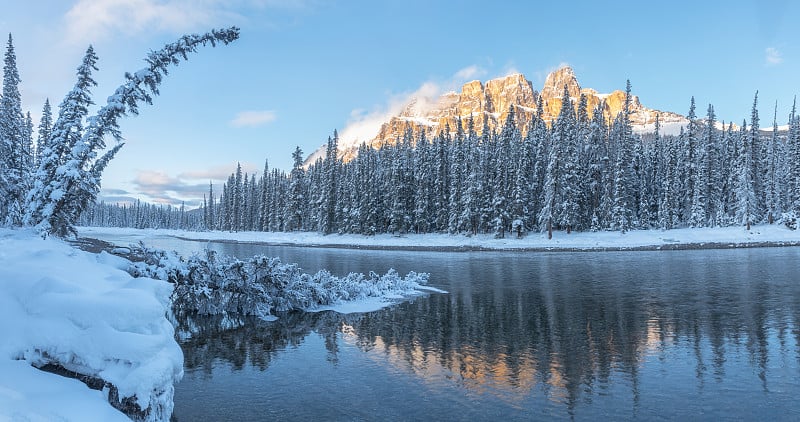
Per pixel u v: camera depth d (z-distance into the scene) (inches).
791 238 2239.2
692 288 939.3
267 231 4202.8
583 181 2576.3
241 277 752.3
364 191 3105.3
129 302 281.0
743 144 2527.1
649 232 2399.1
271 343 571.5
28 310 269.7
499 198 2513.5
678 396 378.0
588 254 1916.8
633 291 914.7
